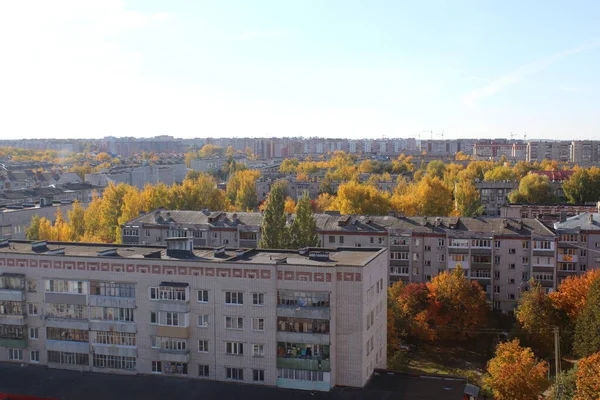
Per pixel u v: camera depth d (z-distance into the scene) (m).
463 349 136.38
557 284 159.12
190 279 92.19
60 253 100.69
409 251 163.38
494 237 157.00
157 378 92.81
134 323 94.56
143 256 96.69
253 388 89.12
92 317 96.56
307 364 88.12
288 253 101.38
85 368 96.69
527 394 101.12
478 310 141.88
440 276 143.50
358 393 86.69
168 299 92.50
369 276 91.12
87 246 108.62
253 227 172.88
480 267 158.12
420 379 91.75
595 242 157.50
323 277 87.75
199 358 92.50
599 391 84.75
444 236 161.00
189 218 181.38
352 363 88.50
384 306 100.06
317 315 87.69
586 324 116.12
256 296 89.94
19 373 95.50
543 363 105.94
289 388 89.12
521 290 156.12
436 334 140.38
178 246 97.19
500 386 102.62
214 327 91.62
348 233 166.12
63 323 97.19
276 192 149.62
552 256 153.62
